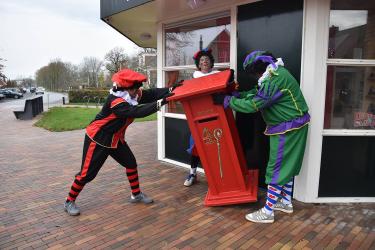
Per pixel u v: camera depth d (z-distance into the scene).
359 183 3.52
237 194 3.46
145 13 4.56
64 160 5.78
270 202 3.11
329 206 3.47
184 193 3.94
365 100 3.46
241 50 3.92
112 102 3.14
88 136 3.29
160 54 5.14
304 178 3.50
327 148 3.45
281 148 3.01
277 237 2.86
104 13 4.82
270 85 2.89
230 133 3.33
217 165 3.46
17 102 33.28
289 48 3.47
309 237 2.85
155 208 3.52
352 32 3.34
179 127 5.00
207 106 3.30
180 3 4.02
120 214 3.39
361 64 3.33
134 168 3.59
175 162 5.12
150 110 3.07
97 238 2.90
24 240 2.88
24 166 5.36
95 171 3.36
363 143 3.46
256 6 3.71
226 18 4.14
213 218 3.26
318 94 3.34
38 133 9.39
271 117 3.04
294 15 3.39
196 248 2.71
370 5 3.30
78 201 3.75
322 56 3.29
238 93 3.54
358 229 2.98
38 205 3.65
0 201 3.78
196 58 3.95
